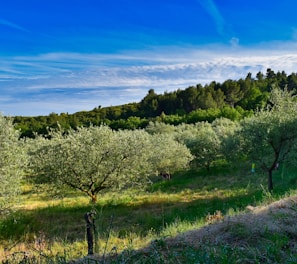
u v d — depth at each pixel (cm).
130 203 1616
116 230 948
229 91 11000
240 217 527
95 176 1448
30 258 450
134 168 1521
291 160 1594
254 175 2280
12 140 1127
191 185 2202
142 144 1530
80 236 1008
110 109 11100
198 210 1255
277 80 11125
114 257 408
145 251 414
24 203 1714
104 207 1521
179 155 2577
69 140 1462
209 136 2936
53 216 1354
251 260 353
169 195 1822
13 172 1114
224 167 2939
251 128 1576
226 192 1723
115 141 1489
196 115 6831
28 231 1039
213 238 441
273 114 1566
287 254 364
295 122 1495
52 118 8644
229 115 6200
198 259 345
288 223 475
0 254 585
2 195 1079
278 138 1528
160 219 1152
